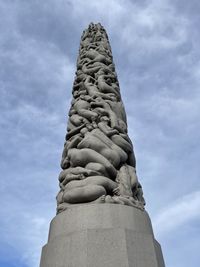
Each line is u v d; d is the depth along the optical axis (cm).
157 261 915
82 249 878
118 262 852
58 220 1011
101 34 1952
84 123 1291
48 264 924
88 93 1440
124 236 900
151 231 1024
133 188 1141
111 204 989
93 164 1104
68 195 1038
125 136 1269
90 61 1653
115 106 1384
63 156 1275
